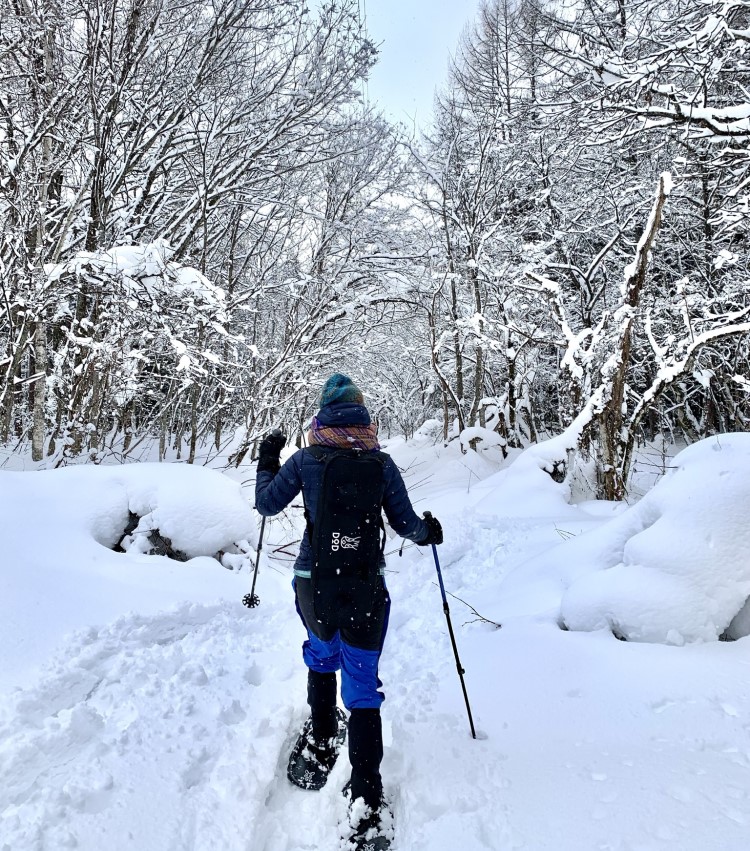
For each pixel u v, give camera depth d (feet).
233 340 25.36
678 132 26.05
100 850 6.36
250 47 33.78
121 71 26.94
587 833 5.99
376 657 7.47
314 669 8.16
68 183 32.37
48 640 10.99
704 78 24.48
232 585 15.17
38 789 7.18
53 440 29.04
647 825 5.96
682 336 31.07
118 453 31.91
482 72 51.39
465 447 42.11
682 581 10.25
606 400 27.32
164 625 12.37
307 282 39.11
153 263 21.65
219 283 42.27
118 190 30.14
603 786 6.68
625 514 13.11
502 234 47.91
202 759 8.12
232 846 6.57
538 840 6.00
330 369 43.47
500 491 26.55
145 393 28.17
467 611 13.74
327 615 7.33
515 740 8.02
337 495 7.47
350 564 7.37
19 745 7.86
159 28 29.84
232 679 10.49
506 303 41.34
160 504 16.34
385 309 47.39
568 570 13.26
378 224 44.50
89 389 28.07
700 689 8.46
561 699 8.87
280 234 44.65
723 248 33.65
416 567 18.40
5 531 13.70
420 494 34.09
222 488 17.61
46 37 26.09
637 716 8.13
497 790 6.91
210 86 32.78
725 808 6.05
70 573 13.24
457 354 50.03
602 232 41.91
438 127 51.90
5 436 31.14
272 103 35.40
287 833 7.02
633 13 31.53
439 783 7.18
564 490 26.21
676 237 38.99
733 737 7.35
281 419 35.58
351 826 6.70
